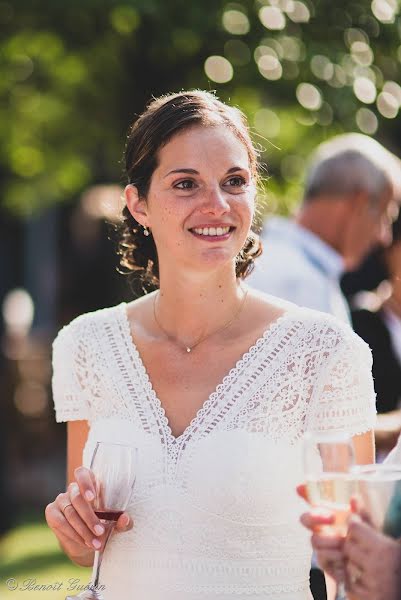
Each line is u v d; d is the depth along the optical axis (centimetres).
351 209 503
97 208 1161
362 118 834
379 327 480
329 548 284
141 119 357
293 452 340
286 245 505
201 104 347
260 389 342
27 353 1477
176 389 351
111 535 344
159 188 345
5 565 833
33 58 1042
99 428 360
